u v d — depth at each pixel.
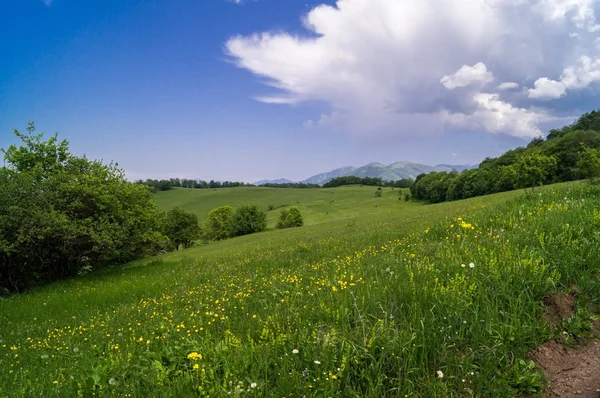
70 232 20.39
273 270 12.11
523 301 4.14
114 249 23.53
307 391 3.18
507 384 3.22
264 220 84.81
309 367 3.55
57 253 22.55
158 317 7.87
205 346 4.44
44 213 19.80
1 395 4.46
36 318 10.81
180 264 21.77
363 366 3.46
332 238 21.09
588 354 3.55
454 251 6.48
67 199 21.97
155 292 12.23
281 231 59.19
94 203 22.55
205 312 7.12
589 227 5.93
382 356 3.44
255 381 3.35
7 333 9.36
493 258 5.27
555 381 3.27
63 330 8.58
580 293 4.35
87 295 13.51
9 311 12.62
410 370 3.27
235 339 4.39
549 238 5.74
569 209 7.62
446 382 3.22
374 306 4.57
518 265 4.82
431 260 6.45
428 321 3.98
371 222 32.59
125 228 23.03
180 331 5.99
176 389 3.43
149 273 19.09
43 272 24.27
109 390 3.78
